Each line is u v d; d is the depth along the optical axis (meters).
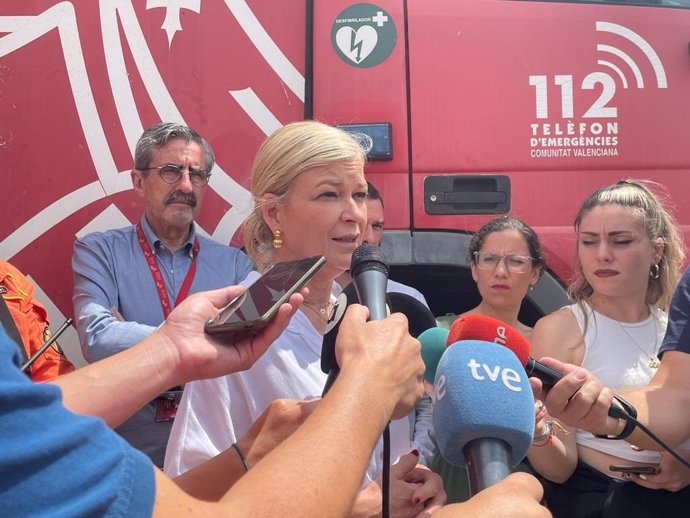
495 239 3.34
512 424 1.33
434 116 3.56
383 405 1.23
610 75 3.66
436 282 3.80
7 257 3.46
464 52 3.61
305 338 2.05
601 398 1.91
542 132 3.60
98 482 0.90
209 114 3.56
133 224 3.55
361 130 3.54
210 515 1.04
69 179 3.50
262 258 2.29
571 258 3.54
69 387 1.46
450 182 3.53
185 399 1.96
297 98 3.57
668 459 2.59
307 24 3.61
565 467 2.73
